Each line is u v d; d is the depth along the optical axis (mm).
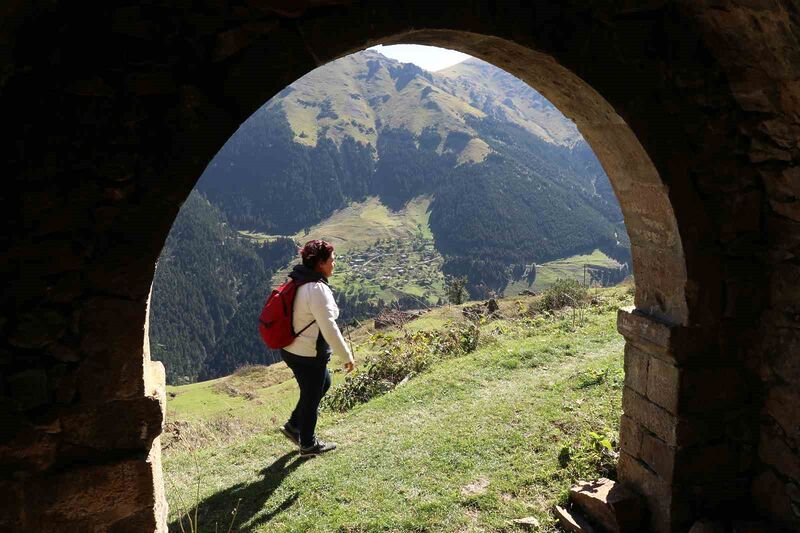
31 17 1767
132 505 2004
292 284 3703
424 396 5125
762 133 2598
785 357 2646
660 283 2875
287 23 2080
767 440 2771
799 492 2594
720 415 2777
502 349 6254
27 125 1852
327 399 6039
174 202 1991
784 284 2658
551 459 3576
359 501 3363
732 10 2299
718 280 2705
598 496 3006
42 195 1873
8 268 1864
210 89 2018
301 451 4082
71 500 1939
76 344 1926
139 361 1982
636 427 3025
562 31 2418
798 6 2000
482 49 2574
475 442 3916
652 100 2572
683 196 2641
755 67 2445
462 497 3291
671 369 2740
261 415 7504
